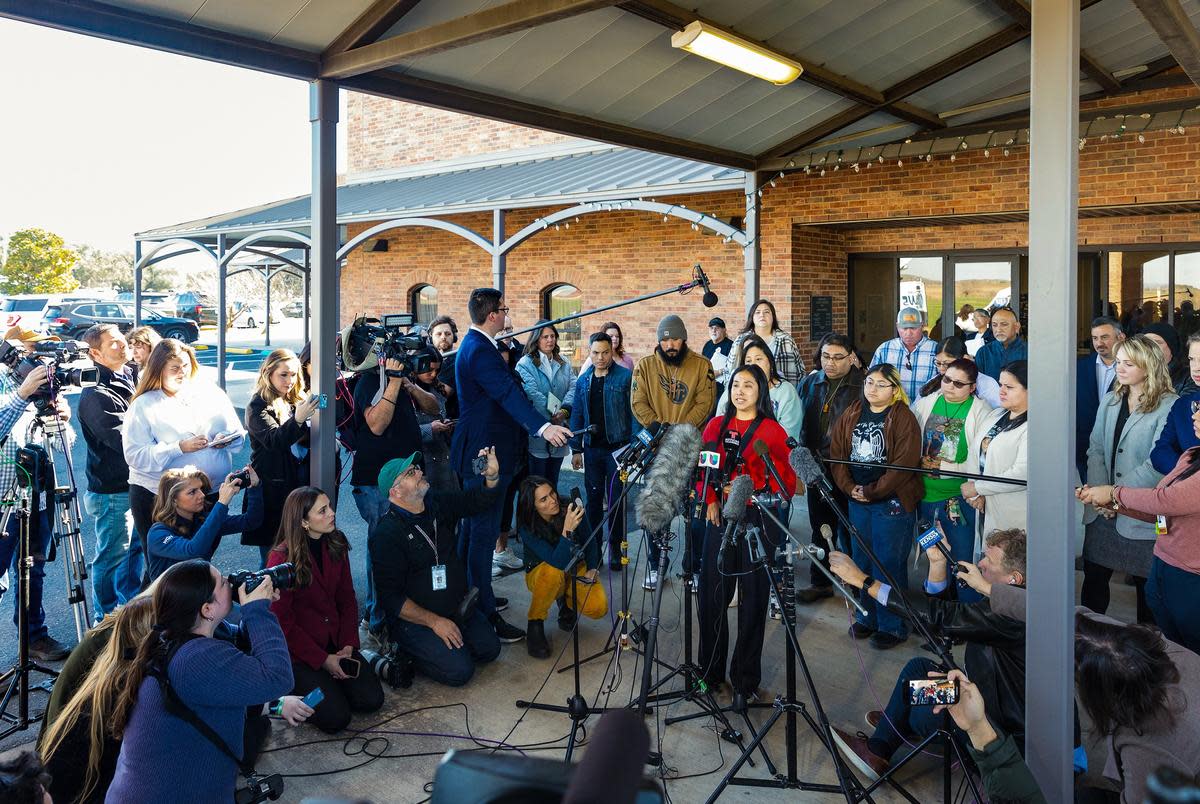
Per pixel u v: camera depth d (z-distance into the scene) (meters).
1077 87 2.88
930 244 11.05
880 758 3.67
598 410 6.51
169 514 4.54
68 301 28.39
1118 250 10.09
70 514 4.42
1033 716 2.99
